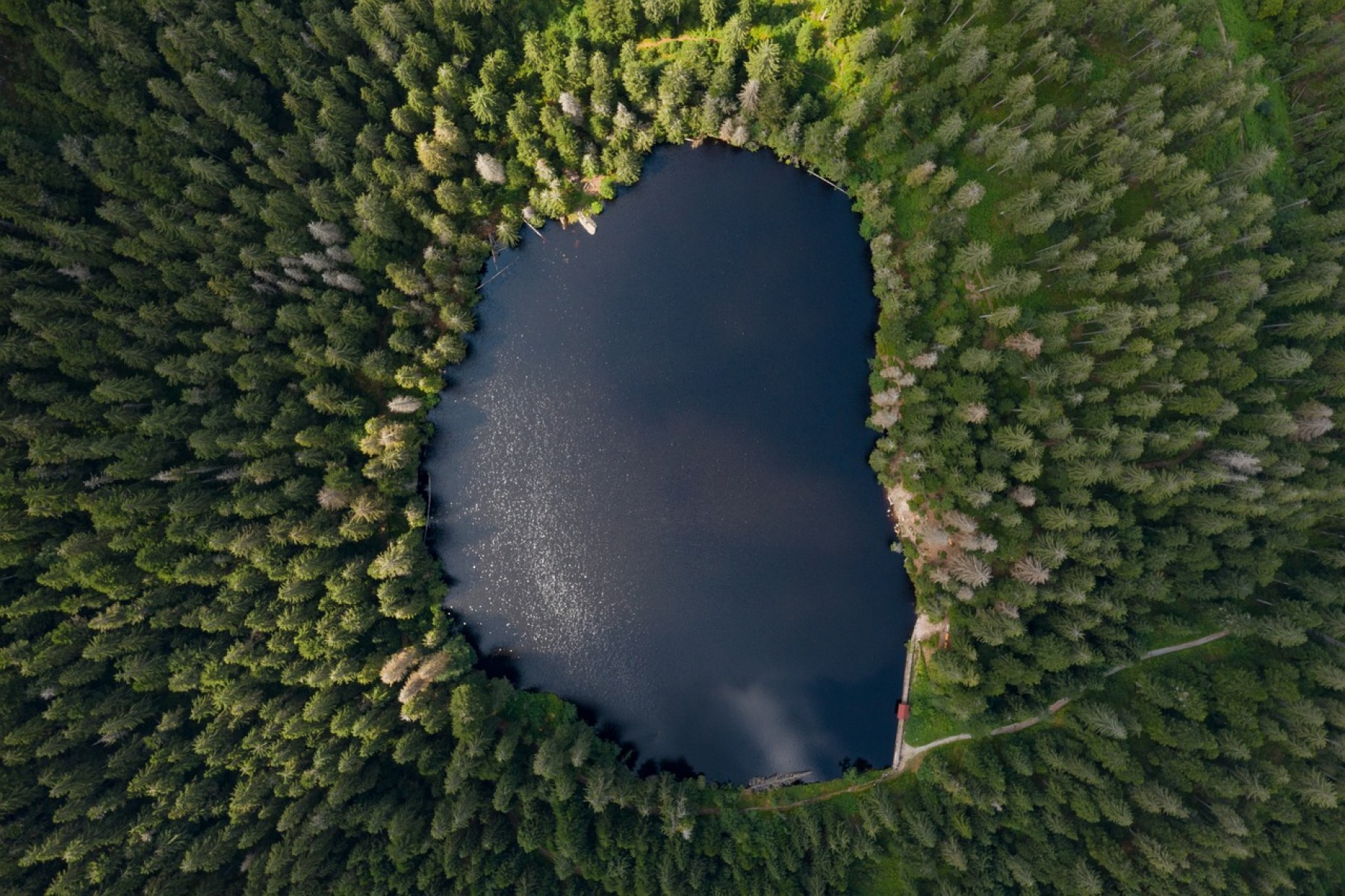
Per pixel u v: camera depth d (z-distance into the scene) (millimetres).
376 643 76125
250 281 71750
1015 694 73938
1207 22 74062
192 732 71812
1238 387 69562
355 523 74438
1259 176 70688
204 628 69875
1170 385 68812
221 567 71188
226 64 70250
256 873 67875
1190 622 73812
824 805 78125
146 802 69188
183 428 70125
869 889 73625
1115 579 71938
